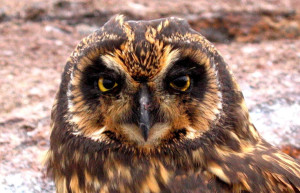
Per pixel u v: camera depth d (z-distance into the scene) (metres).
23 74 1.58
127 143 1.28
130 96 1.27
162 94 1.27
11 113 1.49
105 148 1.28
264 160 1.28
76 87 1.28
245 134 1.29
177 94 1.28
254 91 1.54
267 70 1.59
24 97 1.53
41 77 1.57
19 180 1.40
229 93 1.28
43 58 1.62
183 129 1.28
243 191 1.27
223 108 1.28
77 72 1.27
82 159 1.28
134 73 1.27
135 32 1.27
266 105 1.51
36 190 1.39
